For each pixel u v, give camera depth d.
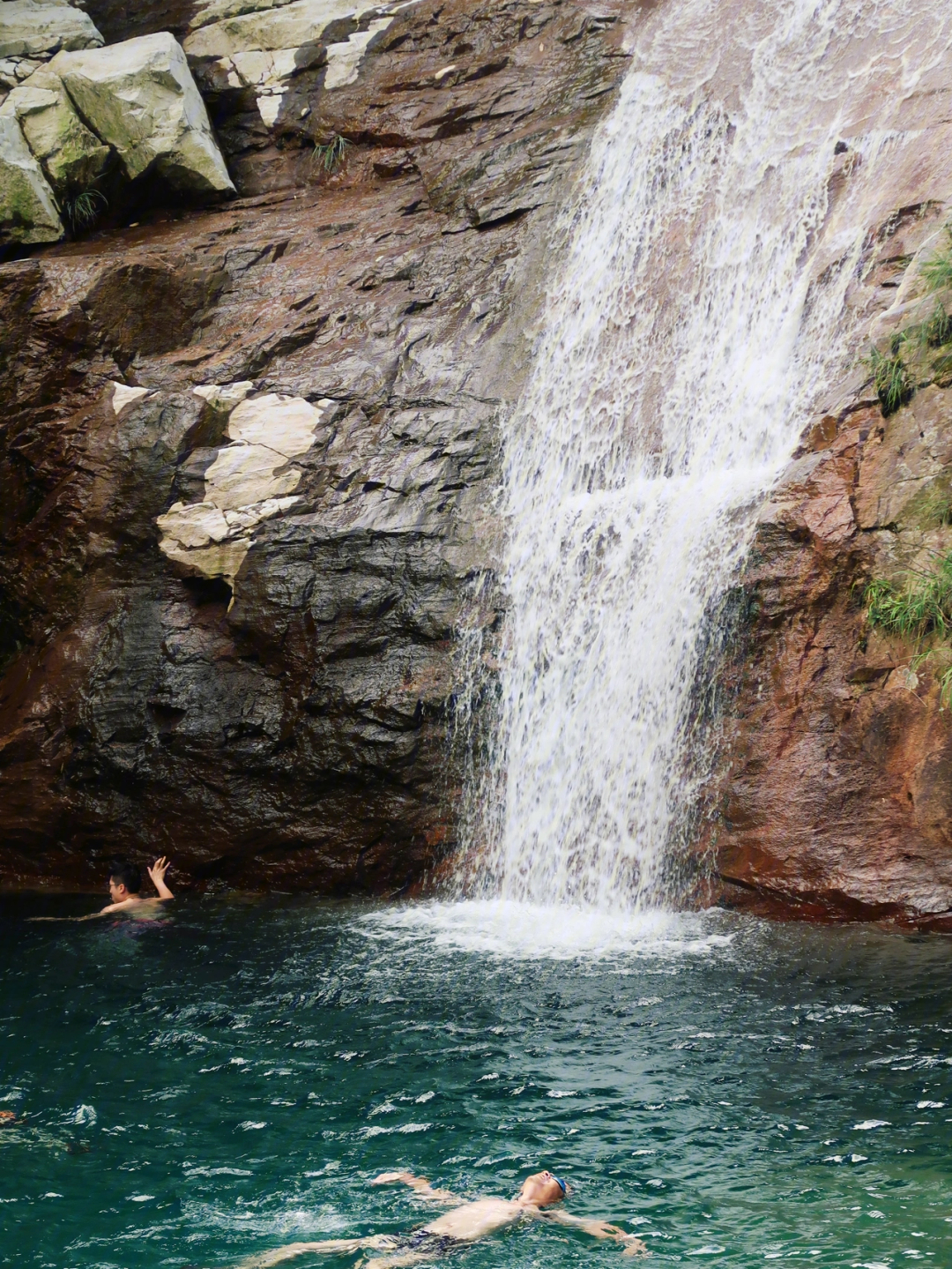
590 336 13.27
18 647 12.97
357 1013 7.29
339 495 12.32
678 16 15.52
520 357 13.29
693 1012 7.01
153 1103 5.99
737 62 14.54
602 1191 4.89
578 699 10.70
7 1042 6.95
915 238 11.27
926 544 9.35
